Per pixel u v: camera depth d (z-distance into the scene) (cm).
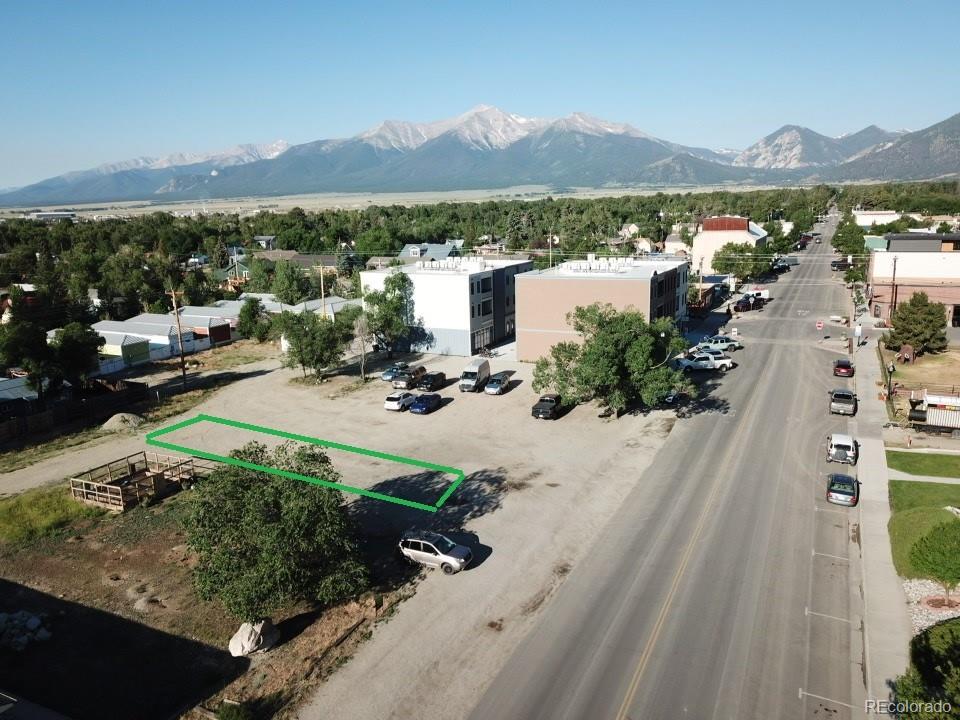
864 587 2470
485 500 3322
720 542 2836
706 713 1888
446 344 6538
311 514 2302
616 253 11838
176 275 10125
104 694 2066
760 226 13838
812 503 3170
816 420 4328
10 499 3541
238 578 2242
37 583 2725
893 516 2980
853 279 9281
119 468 3897
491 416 4662
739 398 4862
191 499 2478
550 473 3634
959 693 1472
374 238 14812
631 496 3316
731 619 2311
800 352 6191
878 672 2022
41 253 12875
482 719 1891
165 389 5722
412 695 2000
